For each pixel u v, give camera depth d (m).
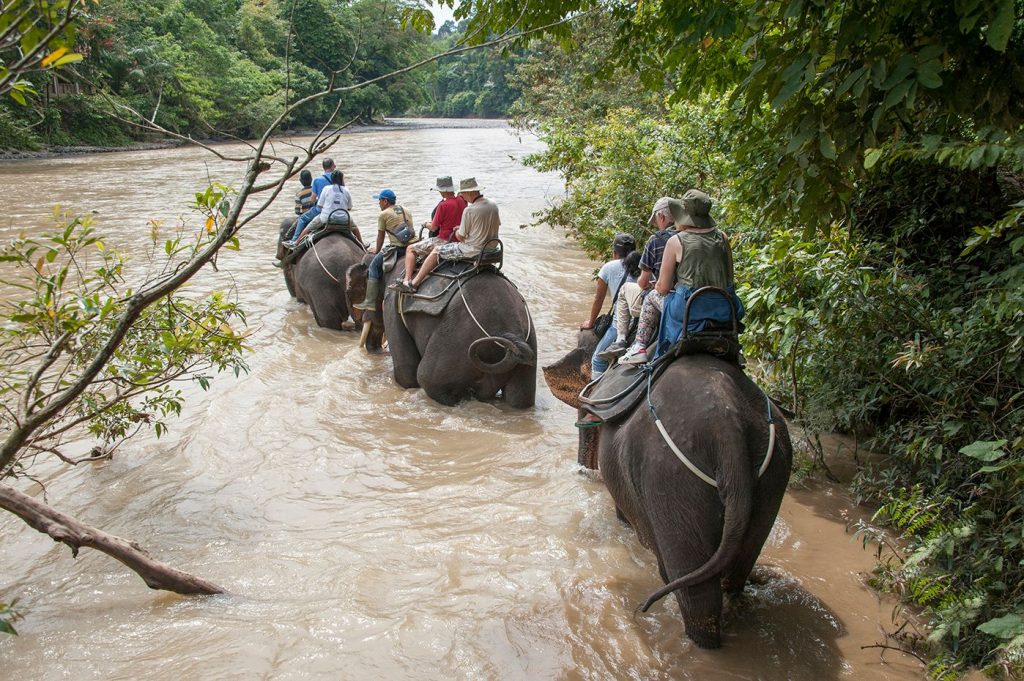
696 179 11.62
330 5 50.34
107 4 35.59
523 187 27.91
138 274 13.45
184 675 4.28
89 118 47.69
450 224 8.67
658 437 4.31
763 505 4.16
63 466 6.82
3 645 4.53
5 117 37.81
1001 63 4.90
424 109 114.81
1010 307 4.93
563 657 4.42
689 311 4.63
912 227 7.00
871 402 6.16
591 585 5.07
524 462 6.90
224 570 5.29
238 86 50.62
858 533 5.21
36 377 4.49
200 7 52.22
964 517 4.71
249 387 8.70
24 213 21.34
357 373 9.20
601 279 6.99
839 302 6.00
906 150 5.18
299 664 4.36
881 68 4.63
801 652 4.45
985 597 4.31
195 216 20.66
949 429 5.29
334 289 10.73
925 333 6.03
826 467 6.61
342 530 5.81
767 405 4.43
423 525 5.87
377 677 4.27
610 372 5.61
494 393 8.18
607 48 19.67
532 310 12.00
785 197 5.79
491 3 7.27
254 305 12.05
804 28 5.25
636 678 4.25
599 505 6.12
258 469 6.78
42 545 5.62
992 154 4.54
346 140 59.41
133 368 5.79
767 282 6.43
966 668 4.18
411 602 4.89
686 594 4.30
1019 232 5.20
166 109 47.47
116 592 5.05
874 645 4.45
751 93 5.60
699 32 6.19
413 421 7.83
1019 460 4.34
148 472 6.71
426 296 8.21
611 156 12.58
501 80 110.00
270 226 19.86
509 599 4.93
